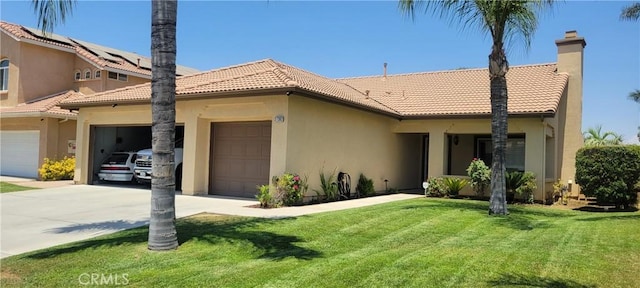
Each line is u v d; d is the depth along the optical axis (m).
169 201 7.34
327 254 7.16
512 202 15.77
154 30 7.36
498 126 11.83
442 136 18.20
